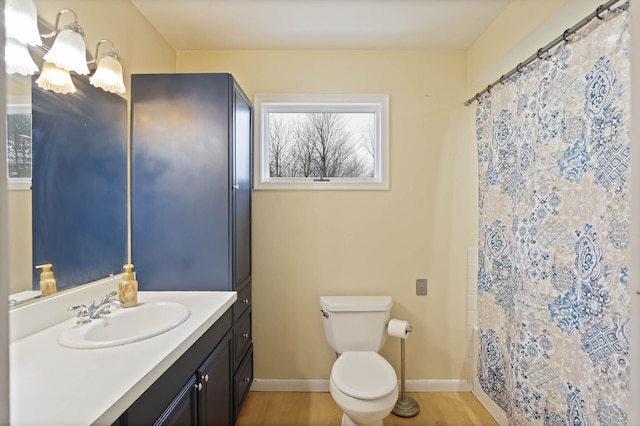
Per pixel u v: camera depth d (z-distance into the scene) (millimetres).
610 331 1184
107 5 1580
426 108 2309
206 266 1771
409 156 2309
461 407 2141
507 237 1886
